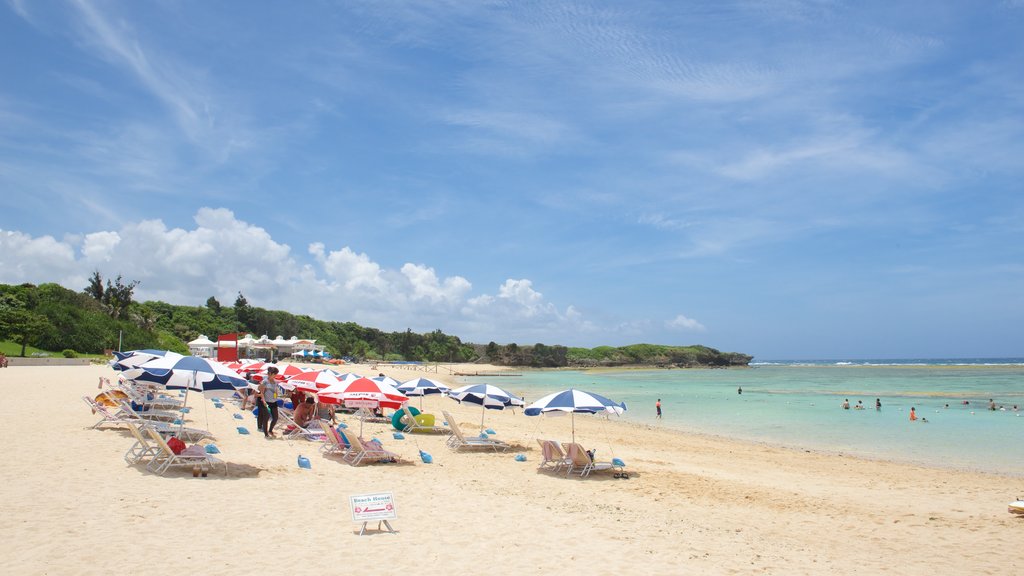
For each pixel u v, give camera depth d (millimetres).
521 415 34344
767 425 30453
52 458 11234
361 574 6746
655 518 10469
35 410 17297
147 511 8508
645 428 28781
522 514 9945
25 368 40250
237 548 7316
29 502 8508
